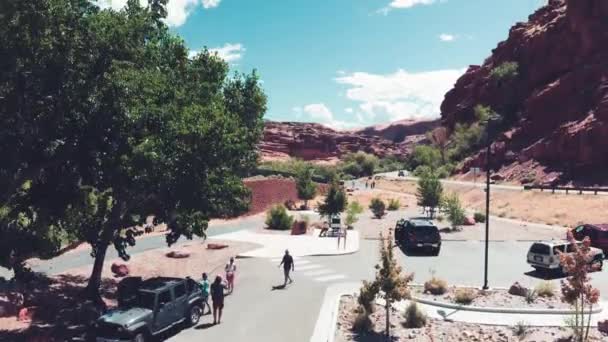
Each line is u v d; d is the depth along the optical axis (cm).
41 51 1420
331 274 2436
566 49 9700
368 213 5403
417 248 3016
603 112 6975
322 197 6969
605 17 9038
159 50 2112
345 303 1917
